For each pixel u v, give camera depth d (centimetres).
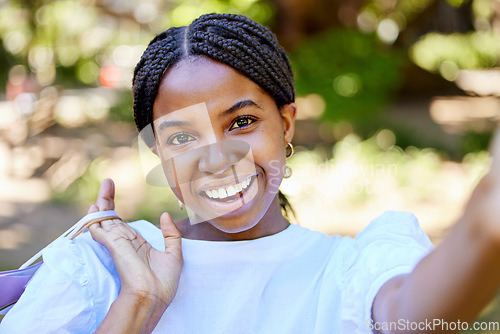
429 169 727
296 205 560
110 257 134
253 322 130
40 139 958
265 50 133
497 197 67
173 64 130
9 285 134
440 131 990
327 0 992
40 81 1262
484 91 1452
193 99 128
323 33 950
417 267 86
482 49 1686
